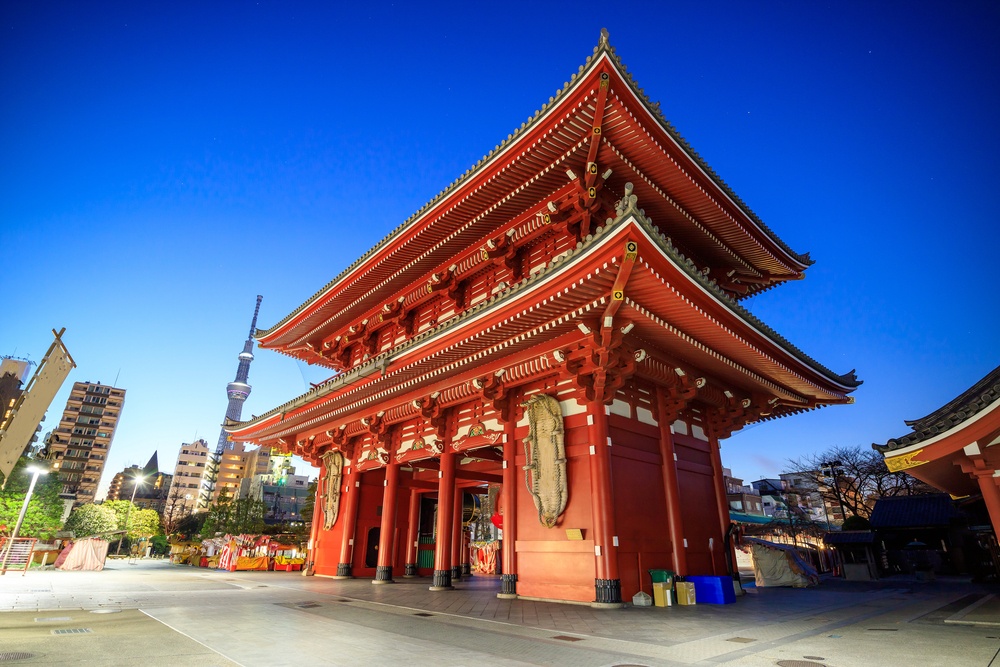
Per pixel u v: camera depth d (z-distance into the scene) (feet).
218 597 56.39
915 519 109.19
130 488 440.04
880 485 159.74
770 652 30.12
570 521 52.70
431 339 58.29
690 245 75.51
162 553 245.45
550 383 58.39
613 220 40.81
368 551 86.58
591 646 32.01
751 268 82.38
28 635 33.37
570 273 45.01
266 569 105.40
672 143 58.65
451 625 39.75
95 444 395.96
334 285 91.45
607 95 52.54
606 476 50.83
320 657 28.68
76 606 47.70
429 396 69.31
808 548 114.11
